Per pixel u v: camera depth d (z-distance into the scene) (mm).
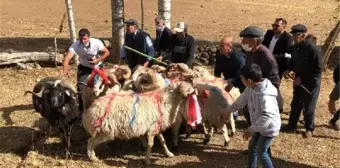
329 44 12039
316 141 7934
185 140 7887
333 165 7043
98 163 6879
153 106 6691
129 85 7363
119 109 6531
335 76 6820
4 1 26188
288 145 7734
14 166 6762
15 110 9148
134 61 8742
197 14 22641
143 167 6828
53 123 7223
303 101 7984
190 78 7434
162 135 7613
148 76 7012
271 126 5570
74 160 6961
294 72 7945
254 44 6406
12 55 11789
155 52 8945
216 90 7191
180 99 6801
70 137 7629
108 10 24219
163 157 7184
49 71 11742
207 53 12367
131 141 7812
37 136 7930
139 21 20188
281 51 8469
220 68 7922
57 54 12141
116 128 6543
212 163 7004
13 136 7891
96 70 7266
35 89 7305
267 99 5500
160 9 11531
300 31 7531
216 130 8312
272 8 25219
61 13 22953
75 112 7188
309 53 7578
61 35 16812
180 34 8336
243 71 5543
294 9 25125
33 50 13391
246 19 21391
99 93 7227
